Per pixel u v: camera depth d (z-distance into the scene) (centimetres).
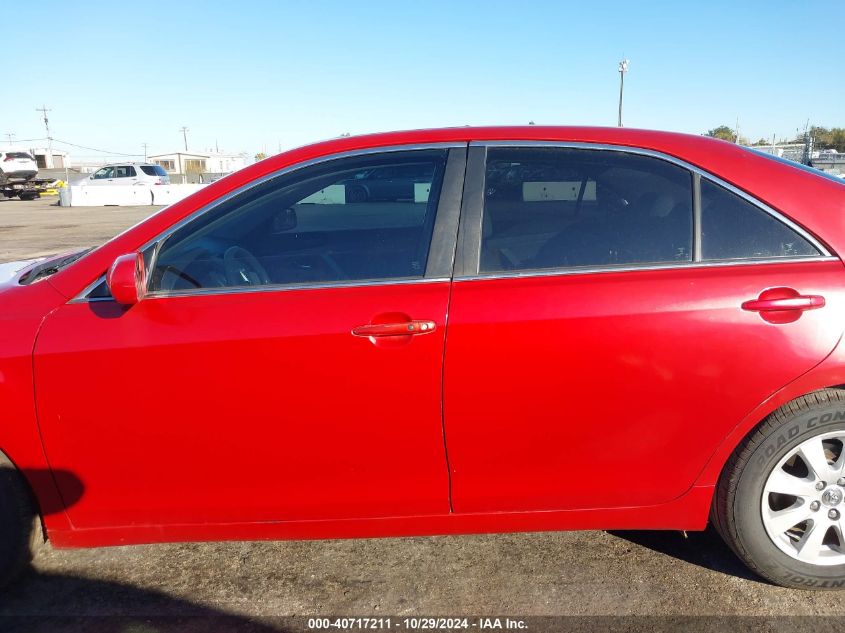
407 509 242
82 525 242
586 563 270
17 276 283
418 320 225
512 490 240
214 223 245
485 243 237
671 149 245
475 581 261
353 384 227
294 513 241
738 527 243
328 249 243
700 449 236
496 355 225
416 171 246
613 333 225
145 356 227
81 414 230
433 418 230
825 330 226
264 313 230
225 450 233
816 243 235
